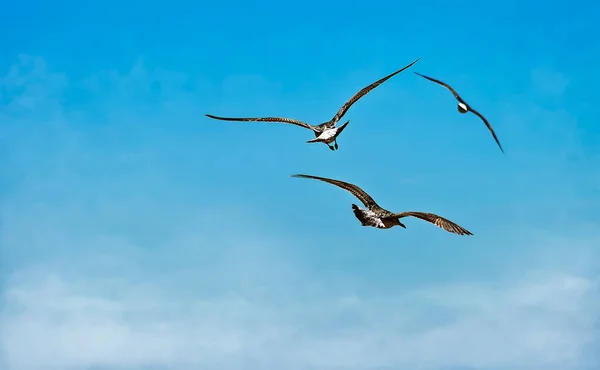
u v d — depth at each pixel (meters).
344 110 29.95
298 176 20.94
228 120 29.88
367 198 20.88
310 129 30.20
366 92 30.39
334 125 29.84
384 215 20.50
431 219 18.70
